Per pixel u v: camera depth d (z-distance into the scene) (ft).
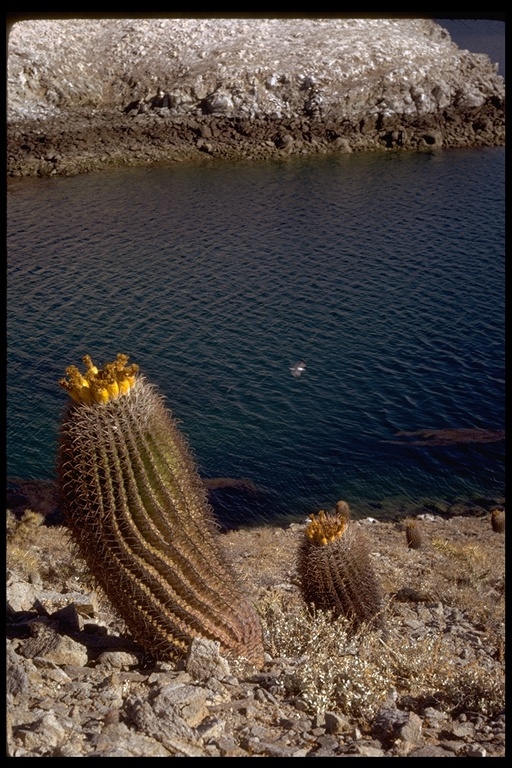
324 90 224.74
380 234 148.15
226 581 16.58
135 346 104.06
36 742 11.84
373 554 40.27
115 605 15.84
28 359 98.32
